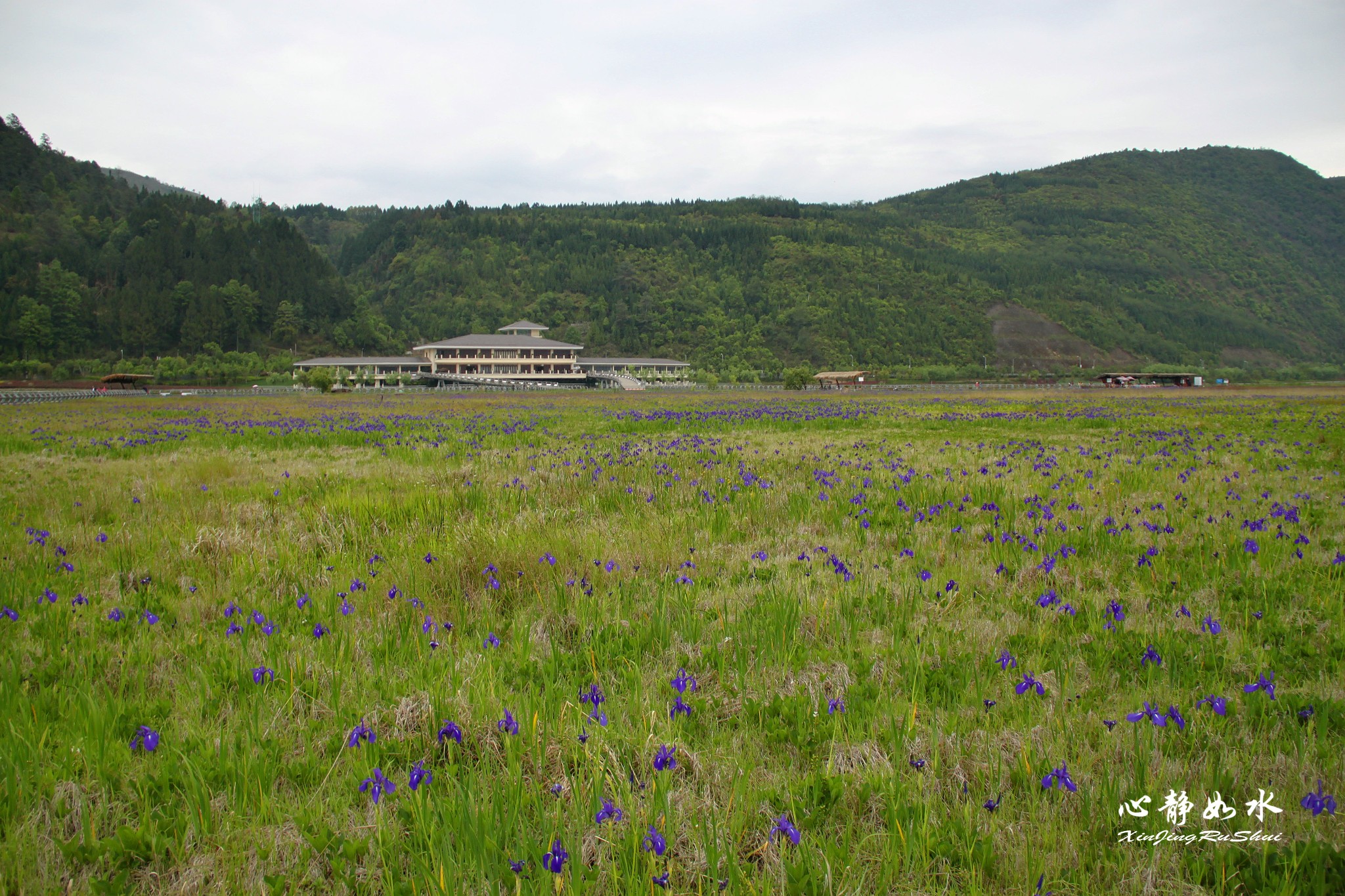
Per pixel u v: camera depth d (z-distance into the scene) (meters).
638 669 4.91
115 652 5.40
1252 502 10.45
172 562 7.73
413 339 174.88
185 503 11.01
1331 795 3.51
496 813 3.40
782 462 15.90
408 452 18.98
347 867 3.18
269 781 3.71
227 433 26.25
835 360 158.88
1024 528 8.92
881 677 4.91
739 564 7.61
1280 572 7.04
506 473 13.59
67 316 126.69
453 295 196.62
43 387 95.56
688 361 162.12
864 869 3.12
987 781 3.71
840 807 3.56
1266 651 5.23
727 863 3.06
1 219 155.75
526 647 5.30
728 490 11.68
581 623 5.94
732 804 3.52
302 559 7.89
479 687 4.57
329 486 12.89
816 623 5.86
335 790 3.73
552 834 3.20
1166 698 4.52
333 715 4.45
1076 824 3.38
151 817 3.48
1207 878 3.11
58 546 8.27
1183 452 17.48
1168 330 195.50
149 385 104.38
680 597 6.44
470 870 3.09
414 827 3.34
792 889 2.99
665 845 3.04
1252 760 3.82
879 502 10.62
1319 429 24.50
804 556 7.52
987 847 3.16
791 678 4.97
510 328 149.12
